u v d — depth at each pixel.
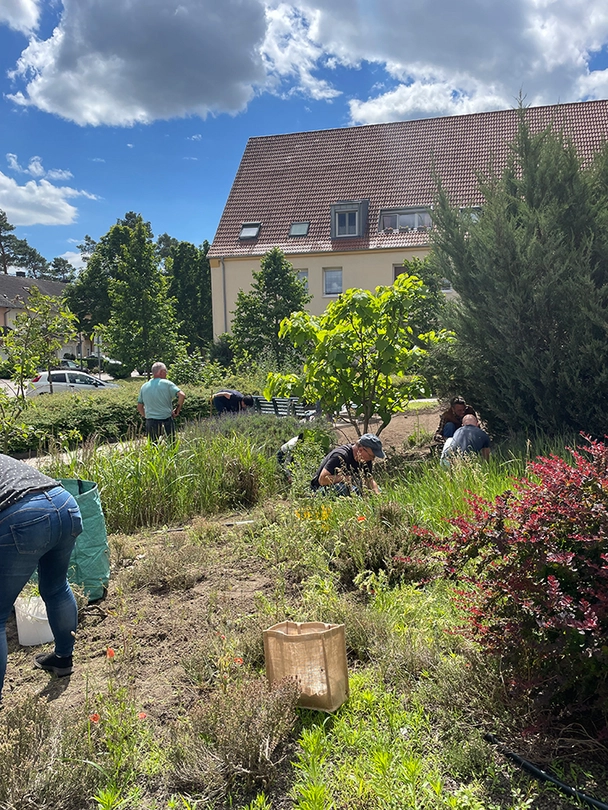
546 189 7.74
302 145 33.28
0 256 80.69
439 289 14.17
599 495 2.57
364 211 29.70
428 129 31.59
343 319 8.30
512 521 2.78
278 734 2.46
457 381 8.71
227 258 30.69
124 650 3.41
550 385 7.24
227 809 2.26
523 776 2.31
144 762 2.50
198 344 46.12
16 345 7.69
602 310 6.78
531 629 2.47
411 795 2.15
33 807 2.20
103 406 12.95
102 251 42.56
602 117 27.91
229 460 7.05
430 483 5.55
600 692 2.37
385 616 3.49
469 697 2.70
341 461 6.04
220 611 3.88
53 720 2.65
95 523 4.24
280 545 4.79
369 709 2.75
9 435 6.92
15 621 4.14
